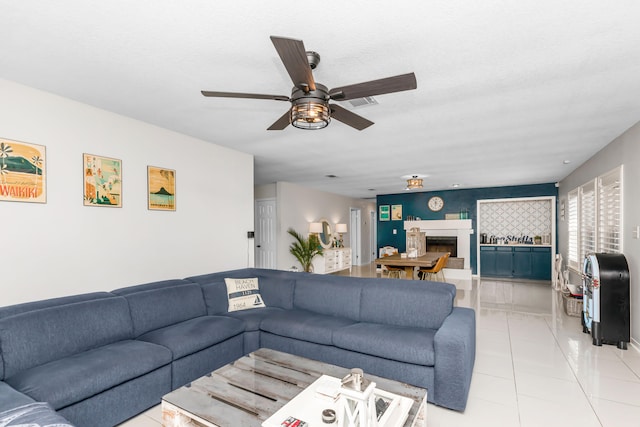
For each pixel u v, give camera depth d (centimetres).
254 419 157
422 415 180
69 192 293
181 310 315
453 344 230
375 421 146
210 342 277
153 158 364
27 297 266
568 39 195
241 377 199
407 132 379
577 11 169
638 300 344
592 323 364
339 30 188
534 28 184
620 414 227
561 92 270
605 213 439
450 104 294
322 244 907
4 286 254
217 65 231
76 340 237
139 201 351
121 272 334
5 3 164
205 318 319
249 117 338
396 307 311
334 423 150
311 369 210
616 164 401
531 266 809
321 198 930
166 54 216
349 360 272
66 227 291
